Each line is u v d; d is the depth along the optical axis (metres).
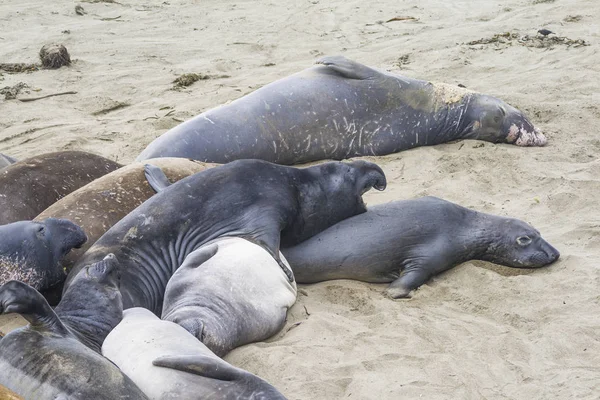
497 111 11.84
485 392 6.52
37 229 7.63
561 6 19.03
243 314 6.97
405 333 7.34
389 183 10.57
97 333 6.48
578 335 7.20
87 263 7.34
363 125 11.68
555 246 8.83
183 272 7.14
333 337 7.22
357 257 8.34
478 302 7.89
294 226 8.29
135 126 12.78
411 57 15.98
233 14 20.39
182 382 5.50
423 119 11.93
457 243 8.59
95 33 18.59
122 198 8.53
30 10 20.52
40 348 5.58
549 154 11.27
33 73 15.77
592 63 14.80
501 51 15.83
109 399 5.18
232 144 10.93
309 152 11.55
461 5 20.34
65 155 9.48
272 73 15.34
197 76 15.15
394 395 6.40
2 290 5.67
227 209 7.98
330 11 20.41
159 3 21.81
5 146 12.20
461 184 10.32
